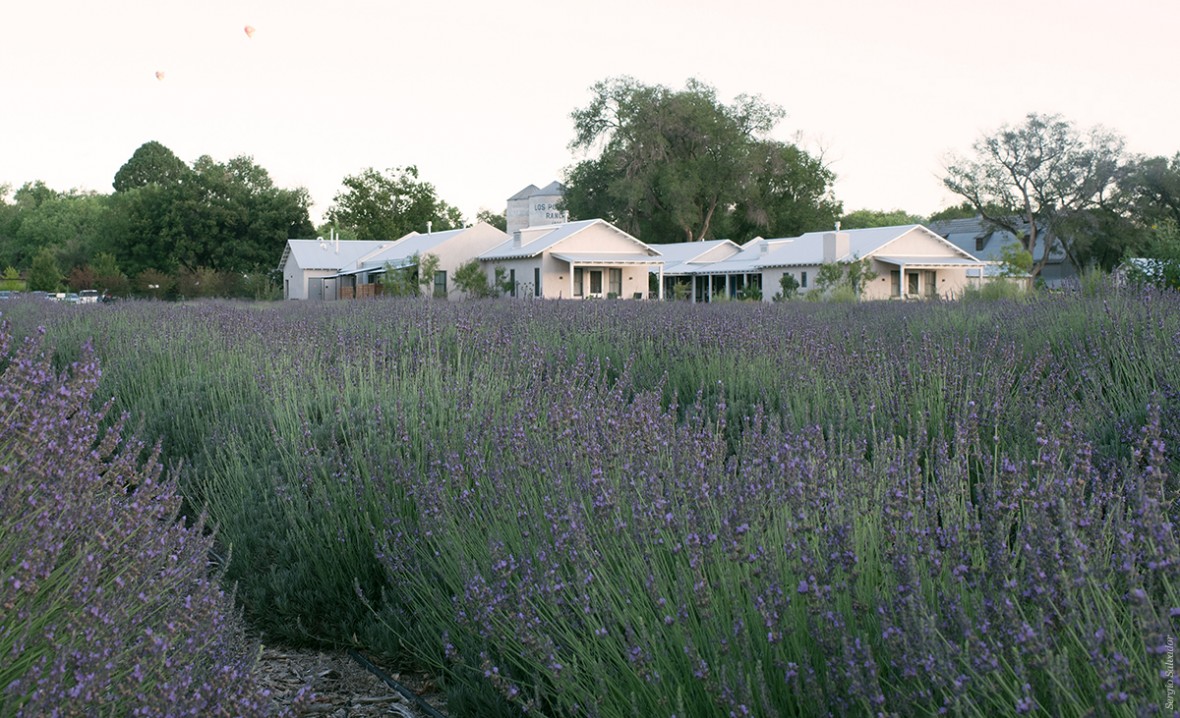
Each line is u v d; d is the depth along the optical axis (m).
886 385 6.56
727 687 2.60
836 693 2.62
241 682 2.93
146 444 6.83
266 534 5.07
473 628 3.70
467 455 4.70
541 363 7.65
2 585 2.73
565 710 3.32
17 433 3.23
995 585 2.68
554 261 49.06
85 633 2.62
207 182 71.94
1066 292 12.16
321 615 4.75
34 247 99.25
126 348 10.28
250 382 7.50
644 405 4.79
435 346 9.27
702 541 3.12
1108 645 2.25
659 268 52.62
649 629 3.09
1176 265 15.88
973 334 9.92
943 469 3.66
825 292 41.72
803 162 76.00
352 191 80.81
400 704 4.04
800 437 4.00
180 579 3.27
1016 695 2.24
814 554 2.96
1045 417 5.44
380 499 4.81
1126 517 3.28
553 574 3.31
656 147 70.12
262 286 56.56
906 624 2.47
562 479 3.96
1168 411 5.47
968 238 81.62
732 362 8.46
